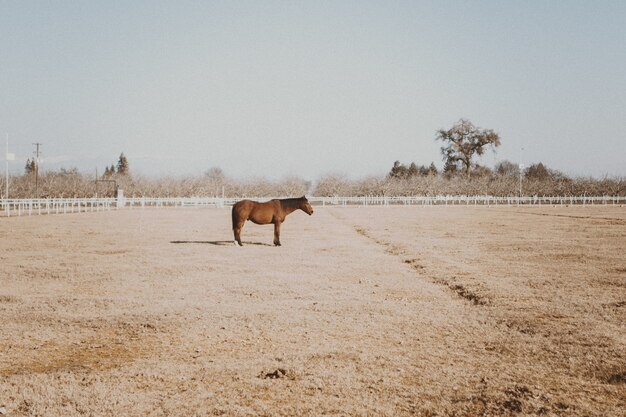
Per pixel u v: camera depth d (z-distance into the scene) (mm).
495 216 40562
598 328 8125
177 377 6020
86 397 5430
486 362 6582
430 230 26797
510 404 5297
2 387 5684
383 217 39094
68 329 8047
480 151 92438
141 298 10258
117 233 24453
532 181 83250
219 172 120812
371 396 5492
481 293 10773
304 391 5617
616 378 6031
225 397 5449
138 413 5062
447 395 5531
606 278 12688
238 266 14414
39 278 12484
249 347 7168
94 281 12125
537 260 15859
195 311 9188
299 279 12453
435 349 7117
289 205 19625
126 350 7055
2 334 7777
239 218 19375
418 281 12328
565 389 5703
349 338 7617
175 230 26422
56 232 24766
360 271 13727
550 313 9141
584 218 37781
